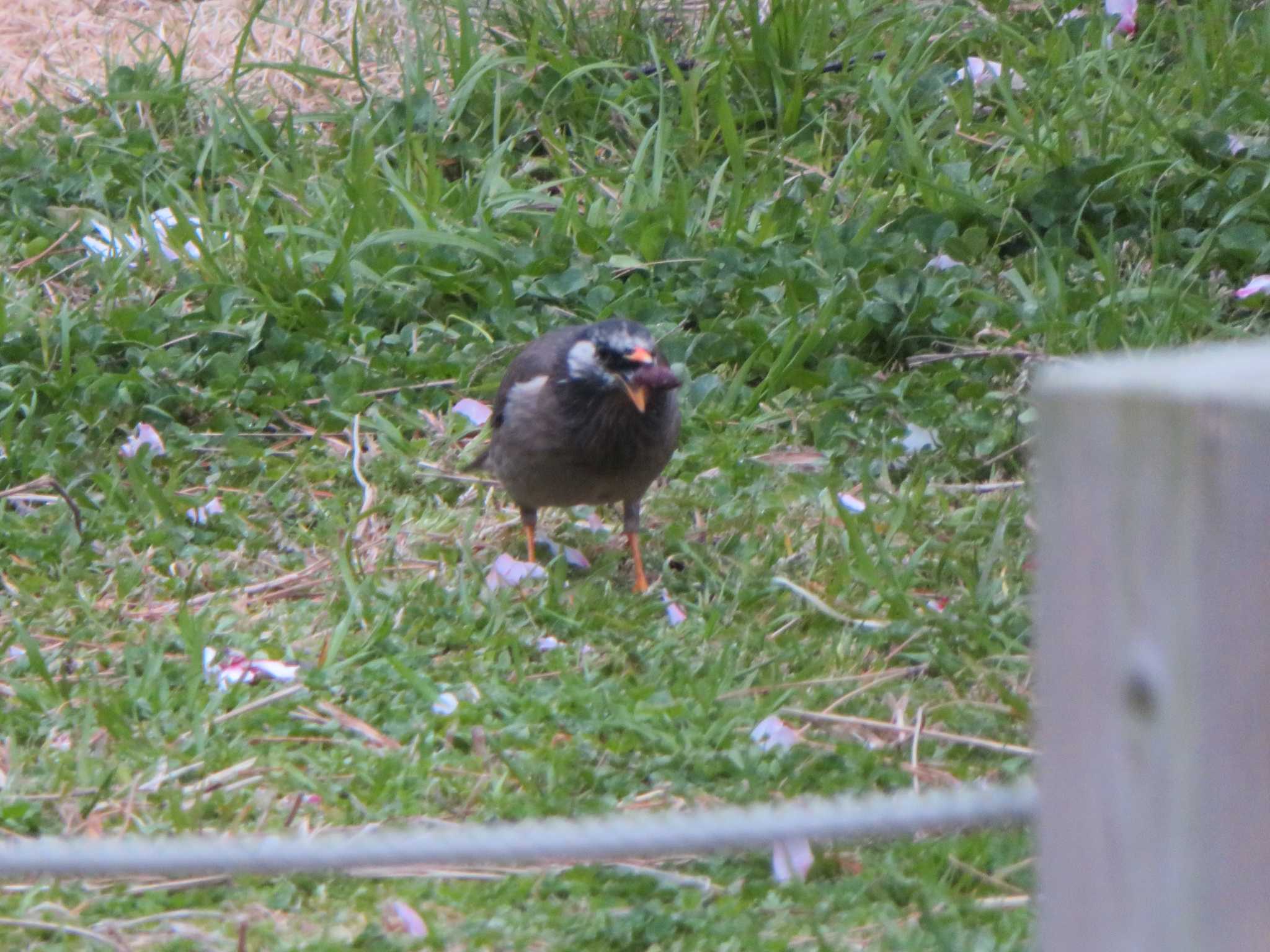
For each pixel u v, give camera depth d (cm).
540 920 648
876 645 897
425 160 1439
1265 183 1338
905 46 1658
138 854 493
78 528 1008
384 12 1783
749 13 1589
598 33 1673
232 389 1202
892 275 1262
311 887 684
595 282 1313
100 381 1173
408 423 1177
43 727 810
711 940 629
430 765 770
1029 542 991
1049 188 1376
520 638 905
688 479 1108
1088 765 372
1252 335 1198
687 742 786
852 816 492
